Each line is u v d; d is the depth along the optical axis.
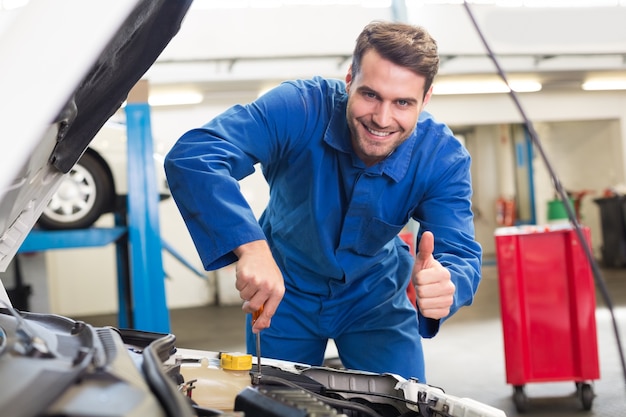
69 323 0.77
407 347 1.58
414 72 1.19
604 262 9.10
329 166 1.43
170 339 0.82
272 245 1.63
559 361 2.83
